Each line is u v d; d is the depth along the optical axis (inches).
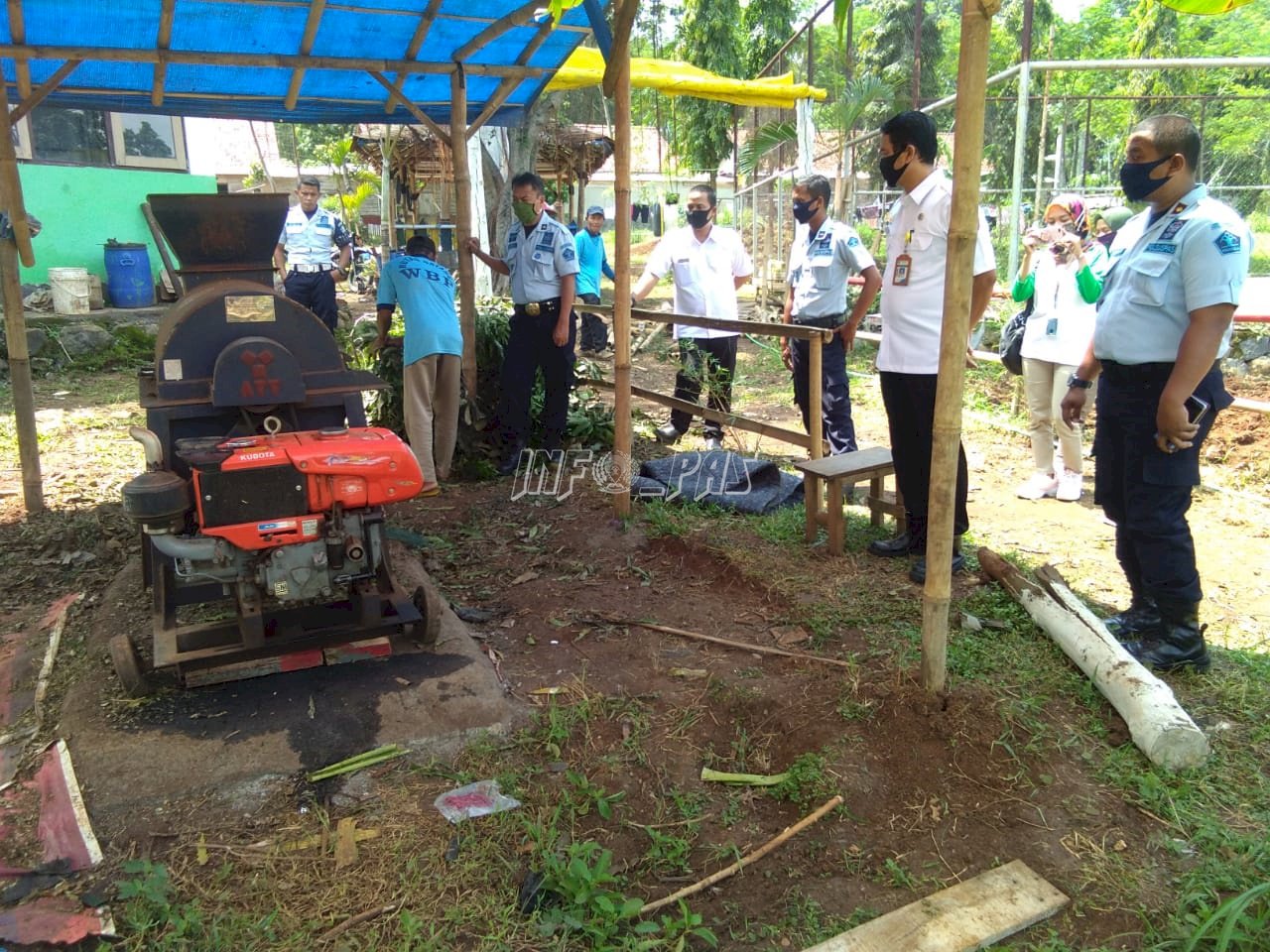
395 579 158.9
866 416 345.1
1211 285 130.0
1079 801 117.2
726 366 292.2
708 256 285.3
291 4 216.8
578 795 121.1
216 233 152.3
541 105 637.9
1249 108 697.0
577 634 167.3
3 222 207.3
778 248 615.5
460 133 268.1
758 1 881.5
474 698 137.9
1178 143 136.3
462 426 277.6
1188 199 138.4
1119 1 1419.8
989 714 128.7
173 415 145.6
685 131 953.5
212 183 510.6
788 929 99.9
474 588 189.0
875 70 1002.7
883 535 211.5
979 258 171.6
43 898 103.3
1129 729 129.0
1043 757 123.7
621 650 161.0
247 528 128.6
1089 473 267.1
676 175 1139.9
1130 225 150.2
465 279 275.6
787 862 109.7
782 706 136.9
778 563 192.2
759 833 115.1
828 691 138.5
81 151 491.8
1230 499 238.1
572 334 275.1
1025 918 99.0
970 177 113.2
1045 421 237.8
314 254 399.2
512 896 104.3
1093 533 216.8
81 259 475.5
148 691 137.0
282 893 104.4
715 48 891.4
